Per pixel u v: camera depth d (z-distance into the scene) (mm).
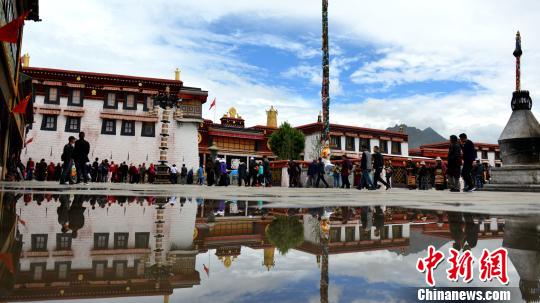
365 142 45969
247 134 41719
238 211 3480
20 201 4113
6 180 16156
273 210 3590
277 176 26750
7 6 11820
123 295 842
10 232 1950
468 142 12203
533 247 1502
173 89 31188
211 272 1088
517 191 15039
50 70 28438
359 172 22266
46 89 28641
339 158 43969
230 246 1612
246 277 1018
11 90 14180
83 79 29297
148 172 27578
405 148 47688
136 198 5168
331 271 1091
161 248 1556
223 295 837
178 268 1150
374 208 3869
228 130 41312
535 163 15445
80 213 3018
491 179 16656
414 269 1121
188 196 6273
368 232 2051
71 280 990
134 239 1800
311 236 1914
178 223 2516
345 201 5219
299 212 3385
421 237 1845
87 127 29094
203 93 32656
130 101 30344
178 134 31141
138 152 29859
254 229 2213
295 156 41062
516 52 16875
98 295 843
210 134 39875
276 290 882
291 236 1914
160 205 4074
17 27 8547
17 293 854
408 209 3752
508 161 16203
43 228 2123
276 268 1143
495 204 4805
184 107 32188
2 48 10297
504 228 2189
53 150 28188
